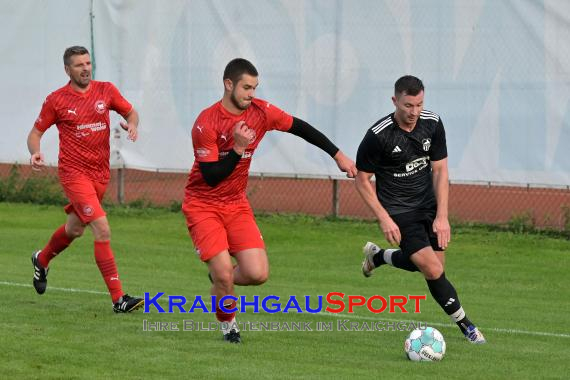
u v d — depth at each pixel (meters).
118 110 24.83
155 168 40.97
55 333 20.98
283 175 39.22
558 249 34.41
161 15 40.47
